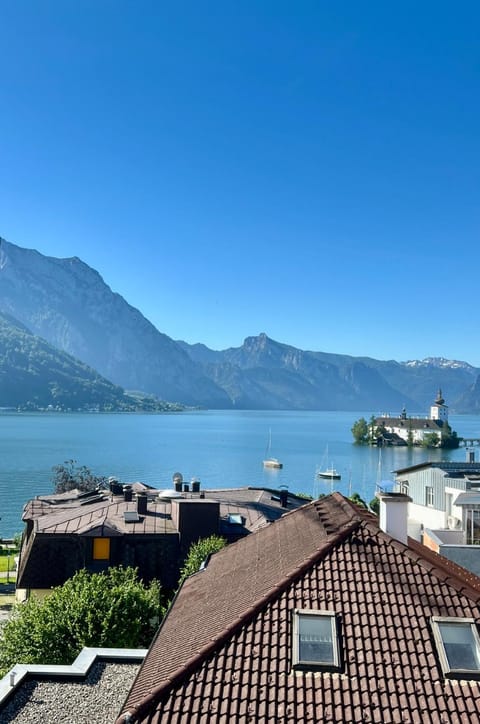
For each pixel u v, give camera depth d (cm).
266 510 6166
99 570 4850
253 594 2019
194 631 2058
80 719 2275
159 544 5012
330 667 1683
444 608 1864
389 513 2511
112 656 2819
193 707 1591
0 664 3100
